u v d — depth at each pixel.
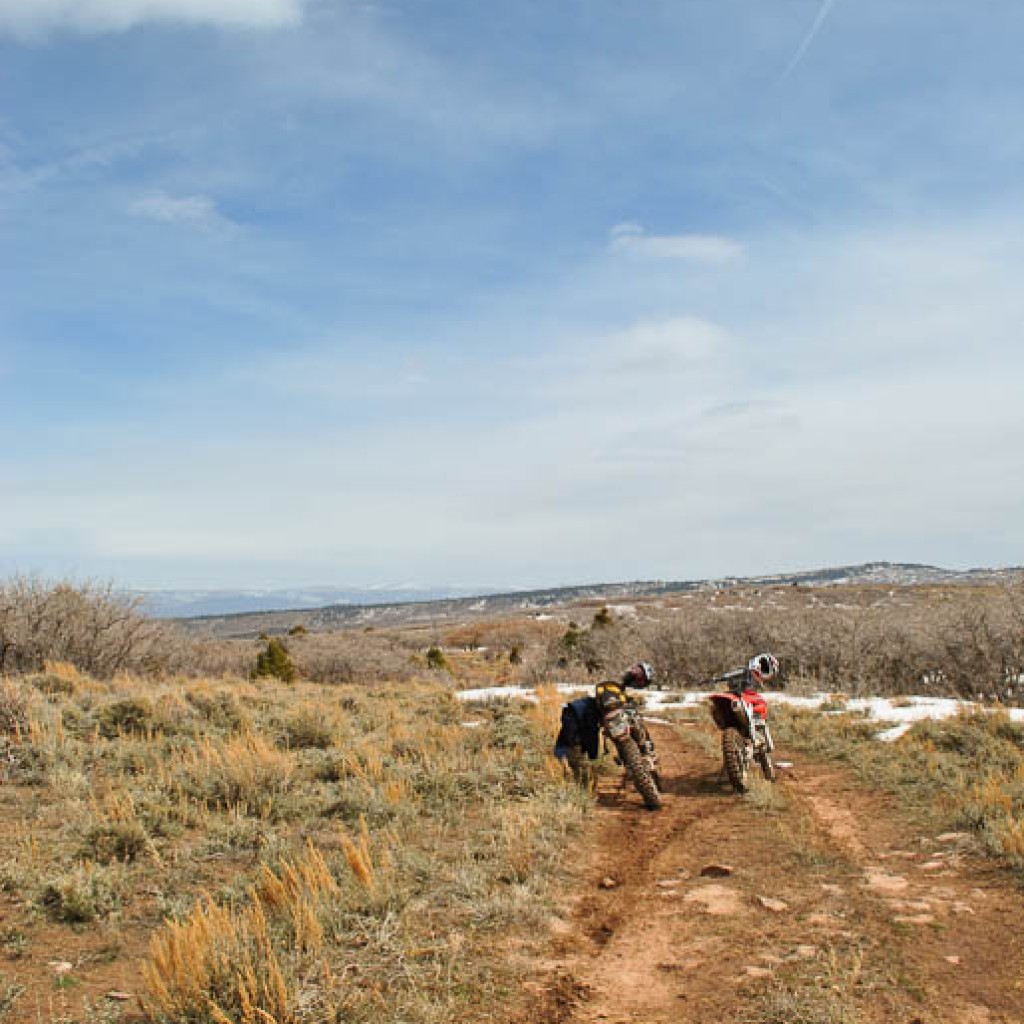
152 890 5.93
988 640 18.14
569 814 7.80
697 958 4.86
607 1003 4.34
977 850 6.50
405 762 9.77
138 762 9.16
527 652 32.09
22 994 4.43
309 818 7.56
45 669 16.17
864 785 9.01
